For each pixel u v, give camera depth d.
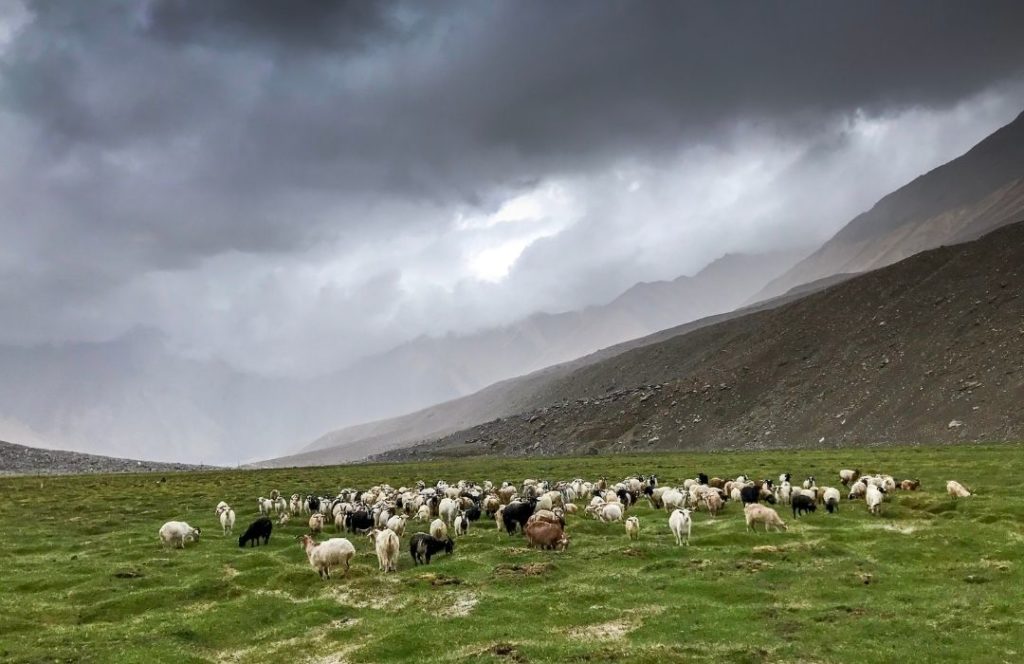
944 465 67.75
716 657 19.36
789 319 197.00
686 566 29.84
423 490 58.09
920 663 18.25
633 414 187.38
